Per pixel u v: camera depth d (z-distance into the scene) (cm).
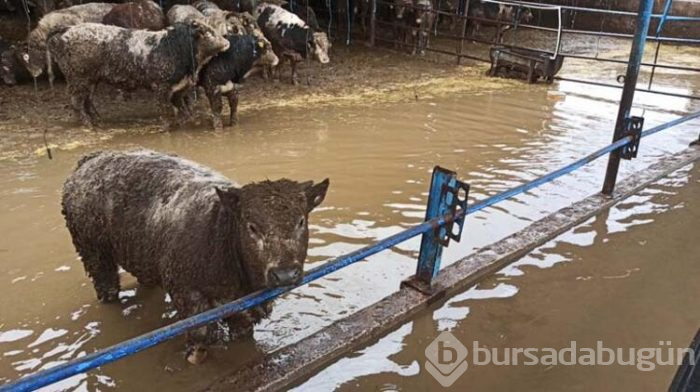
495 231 586
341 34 1773
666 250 561
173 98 907
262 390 346
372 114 1007
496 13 1844
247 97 1096
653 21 2088
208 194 358
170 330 273
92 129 856
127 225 386
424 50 1634
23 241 528
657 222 621
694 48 1961
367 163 760
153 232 371
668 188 718
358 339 400
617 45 1945
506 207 642
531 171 755
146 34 845
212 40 841
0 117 881
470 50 1720
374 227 578
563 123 1003
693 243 577
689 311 461
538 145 870
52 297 446
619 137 653
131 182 392
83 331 407
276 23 1160
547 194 684
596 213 629
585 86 1341
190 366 374
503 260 516
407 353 401
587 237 579
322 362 379
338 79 1279
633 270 520
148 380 361
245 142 833
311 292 465
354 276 490
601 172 764
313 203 331
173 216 362
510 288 486
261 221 298
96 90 1055
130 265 395
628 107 640
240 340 402
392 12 1680
